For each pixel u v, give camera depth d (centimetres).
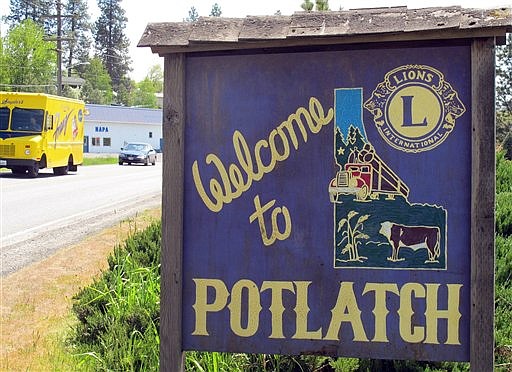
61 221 1377
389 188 364
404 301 362
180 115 381
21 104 2645
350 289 368
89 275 837
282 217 375
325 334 370
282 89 375
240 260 379
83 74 11812
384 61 365
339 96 369
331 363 505
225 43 369
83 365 545
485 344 351
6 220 1412
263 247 377
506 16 343
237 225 379
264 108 377
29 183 2425
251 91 378
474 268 352
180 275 380
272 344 375
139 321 600
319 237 371
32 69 8144
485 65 352
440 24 347
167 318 381
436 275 360
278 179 375
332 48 370
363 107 367
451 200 359
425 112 361
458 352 358
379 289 365
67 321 658
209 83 382
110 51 12212
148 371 527
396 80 364
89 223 1316
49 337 612
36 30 8194
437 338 359
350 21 361
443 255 359
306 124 373
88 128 8031
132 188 2266
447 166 359
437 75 360
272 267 376
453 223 359
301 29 362
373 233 366
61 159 2897
